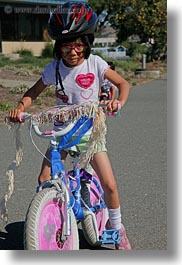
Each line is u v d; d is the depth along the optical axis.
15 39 33.50
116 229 4.13
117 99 3.69
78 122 3.60
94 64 3.85
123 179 6.50
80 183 4.12
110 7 39.47
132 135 9.67
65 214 3.55
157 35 35.12
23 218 5.16
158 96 16.55
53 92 14.77
